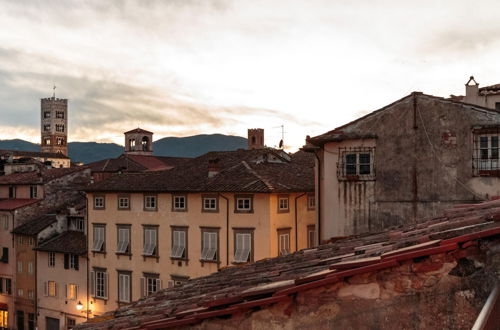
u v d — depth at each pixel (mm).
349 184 25797
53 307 53500
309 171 46906
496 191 23047
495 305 4797
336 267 6305
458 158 23828
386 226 25000
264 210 39562
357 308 6145
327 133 26188
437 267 5863
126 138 103812
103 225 49250
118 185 48375
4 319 59312
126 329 7398
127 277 47312
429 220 10758
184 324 6828
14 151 131375
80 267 51188
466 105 23828
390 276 6055
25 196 61781
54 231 55562
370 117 25484
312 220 43438
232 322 6629
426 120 24453
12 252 58125
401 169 24812
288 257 11180
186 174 46125
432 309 5871
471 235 5648
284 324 6402
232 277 9742
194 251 43094
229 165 46312
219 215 41688
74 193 62562
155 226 45562
